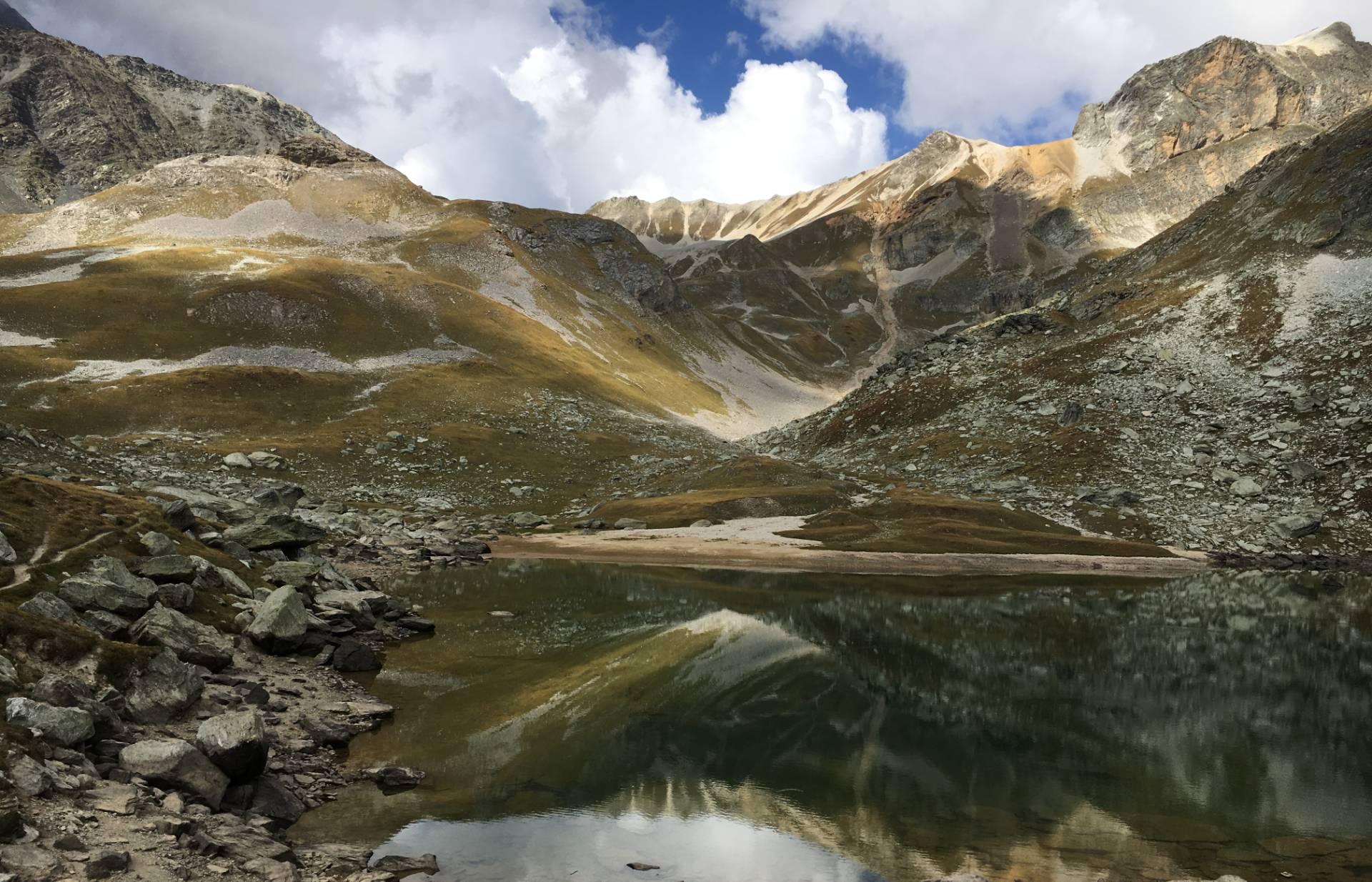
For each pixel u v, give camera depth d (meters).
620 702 26.62
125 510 35.22
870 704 27.08
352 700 25.44
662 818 17.66
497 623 39.41
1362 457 87.44
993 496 96.88
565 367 181.00
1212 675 32.59
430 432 124.19
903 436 126.25
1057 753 22.55
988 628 42.00
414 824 16.92
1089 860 15.98
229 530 41.75
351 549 60.44
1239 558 75.31
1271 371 107.19
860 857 15.91
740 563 70.19
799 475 109.62
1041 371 128.12
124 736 17.94
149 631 23.72
